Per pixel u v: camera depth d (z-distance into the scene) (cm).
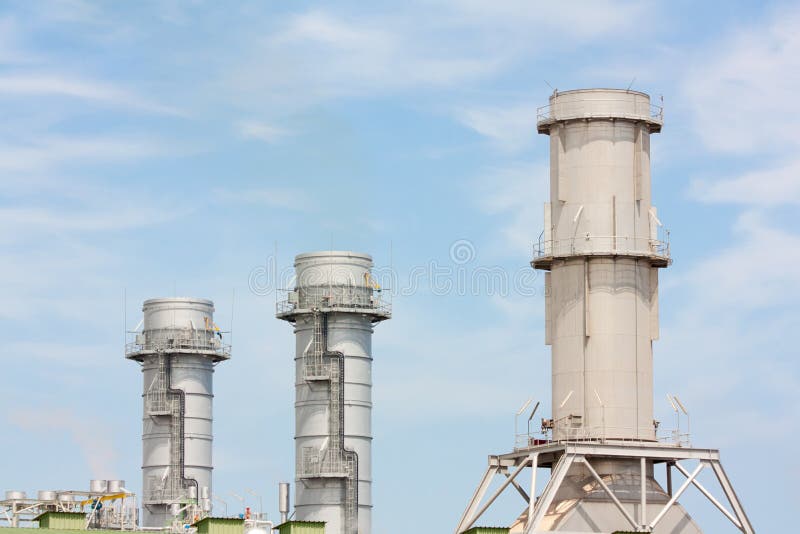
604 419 12375
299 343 17500
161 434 18775
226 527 11781
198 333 18938
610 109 12644
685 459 12331
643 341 12556
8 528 11462
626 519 12256
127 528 14575
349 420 17262
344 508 17100
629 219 12588
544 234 12700
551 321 12719
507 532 11881
